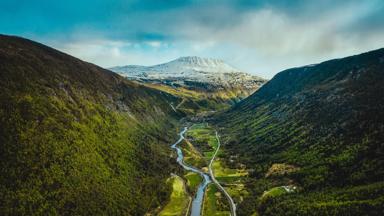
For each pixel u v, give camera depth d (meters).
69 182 186.25
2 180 159.50
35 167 176.62
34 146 185.88
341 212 166.00
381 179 187.75
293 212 184.00
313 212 176.00
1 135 176.88
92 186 196.62
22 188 163.38
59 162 191.50
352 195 179.38
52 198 171.00
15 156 173.12
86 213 177.50
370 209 159.62
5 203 152.25
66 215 169.12
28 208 158.00
